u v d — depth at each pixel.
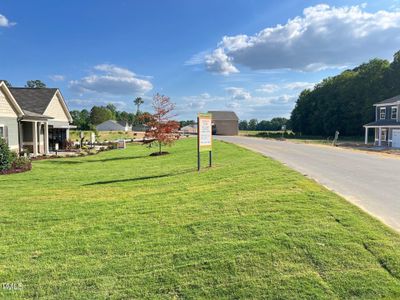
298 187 8.01
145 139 24.50
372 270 3.77
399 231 4.91
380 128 35.84
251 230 5.13
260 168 11.75
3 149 14.62
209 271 3.98
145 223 5.89
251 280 3.74
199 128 12.62
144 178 11.54
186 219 5.97
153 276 3.94
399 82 56.25
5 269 4.28
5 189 10.15
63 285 3.85
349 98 63.00
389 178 9.85
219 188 8.53
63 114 31.59
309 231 4.89
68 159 21.17
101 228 5.75
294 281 3.66
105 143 35.09
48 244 5.10
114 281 3.88
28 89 29.14
